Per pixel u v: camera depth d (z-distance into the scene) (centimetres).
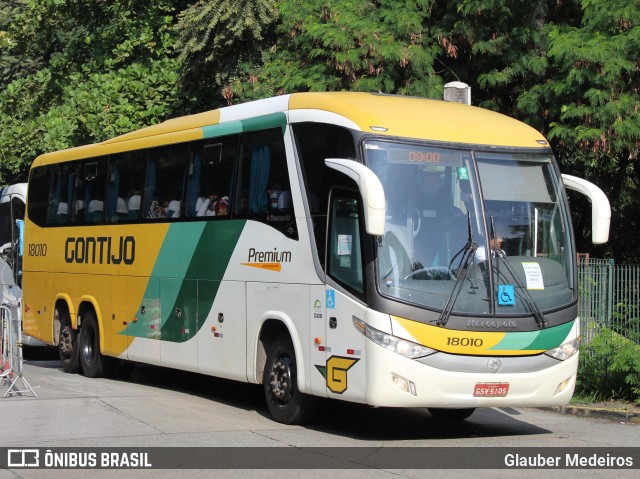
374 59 1747
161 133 1434
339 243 1031
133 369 1739
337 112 1059
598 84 1558
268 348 1167
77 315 1639
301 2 1862
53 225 1741
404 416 1243
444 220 1012
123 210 1511
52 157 1777
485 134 1071
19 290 2062
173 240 1364
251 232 1186
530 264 1037
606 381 1346
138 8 2648
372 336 970
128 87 2419
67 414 1158
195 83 2314
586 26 1611
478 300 996
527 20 1784
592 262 1428
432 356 972
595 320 1407
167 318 1372
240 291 1202
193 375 1681
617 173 2083
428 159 1023
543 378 1020
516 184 1060
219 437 1020
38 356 2142
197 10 2123
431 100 1168
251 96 1967
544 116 1759
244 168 1216
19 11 3241
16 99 2781
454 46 1802
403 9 1769
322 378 1042
